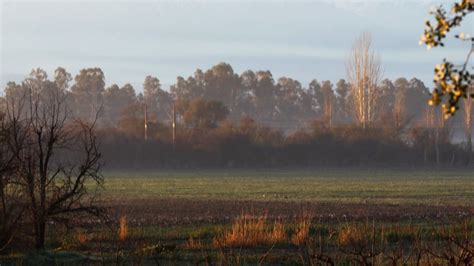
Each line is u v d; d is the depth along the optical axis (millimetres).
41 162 20953
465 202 51938
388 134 114938
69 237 25016
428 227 30859
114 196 56250
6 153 20453
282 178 85062
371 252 14211
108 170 100875
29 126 21047
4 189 20594
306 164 111938
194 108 116750
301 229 25625
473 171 101625
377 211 42969
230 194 60188
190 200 52906
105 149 102938
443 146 114000
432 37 5816
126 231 26953
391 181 79375
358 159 112750
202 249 24203
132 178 83875
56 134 21344
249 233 25562
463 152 113875
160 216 39281
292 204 49188
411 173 96438
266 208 45281
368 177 87312
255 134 112250
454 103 5648
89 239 26094
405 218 38031
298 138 113312
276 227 26453
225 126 110875
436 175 91875
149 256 22500
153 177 86125
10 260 19984
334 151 112562
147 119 111125
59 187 21359
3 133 20359
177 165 106500
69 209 21453
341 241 23250
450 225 31406
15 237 20500
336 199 54531
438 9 5805
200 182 77000
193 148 107562
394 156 113312
